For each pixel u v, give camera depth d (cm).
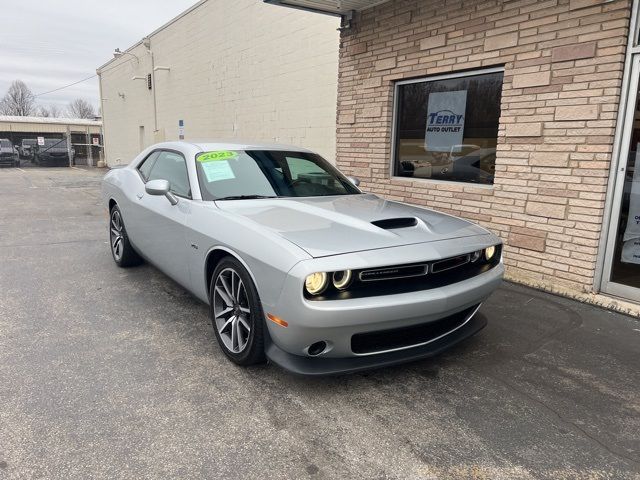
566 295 462
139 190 464
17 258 591
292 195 385
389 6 643
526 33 486
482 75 556
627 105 420
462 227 338
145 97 1922
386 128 675
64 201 1185
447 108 603
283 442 239
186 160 400
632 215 433
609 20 421
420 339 296
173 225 376
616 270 447
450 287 289
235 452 230
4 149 2920
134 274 523
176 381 295
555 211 477
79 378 296
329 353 268
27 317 395
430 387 296
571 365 327
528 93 491
